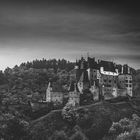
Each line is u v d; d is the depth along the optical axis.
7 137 188.88
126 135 197.75
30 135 198.12
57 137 199.75
